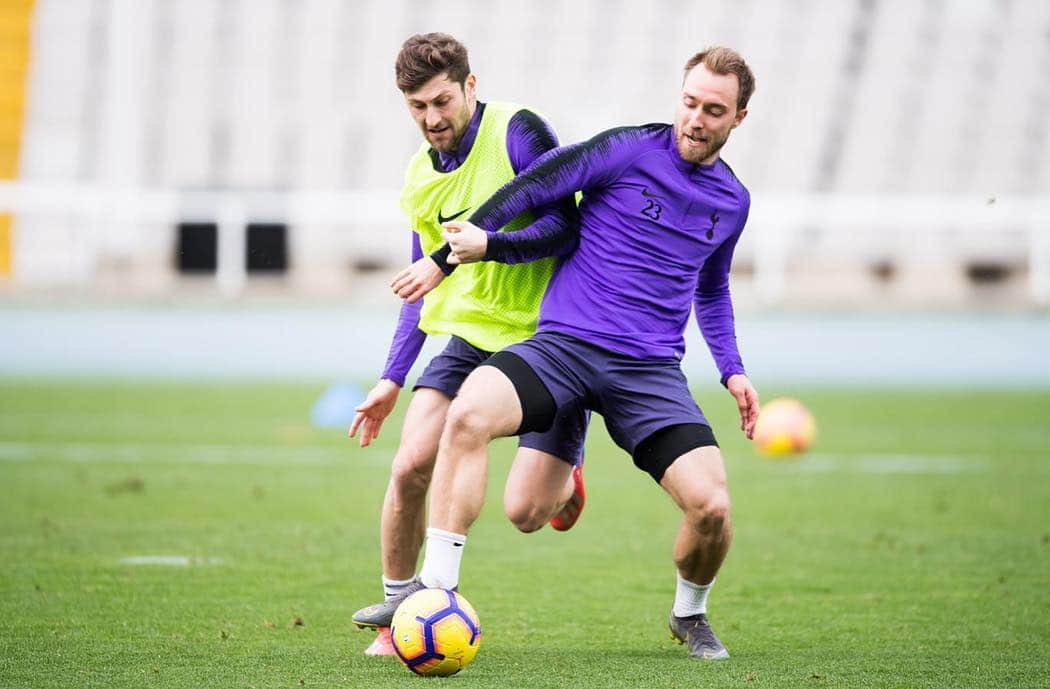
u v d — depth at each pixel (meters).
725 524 16.45
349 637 18.39
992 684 15.71
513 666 16.61
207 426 46.69
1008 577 23.55
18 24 105.12
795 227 93.12
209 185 102.81
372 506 31.36
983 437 45.81
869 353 70.69
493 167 17.59
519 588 22.61
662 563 25.03
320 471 37.31
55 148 101.88
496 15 109.88
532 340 17.00
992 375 66.12
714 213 17.25
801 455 41.31
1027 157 107.00
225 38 107.50
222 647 17.61
